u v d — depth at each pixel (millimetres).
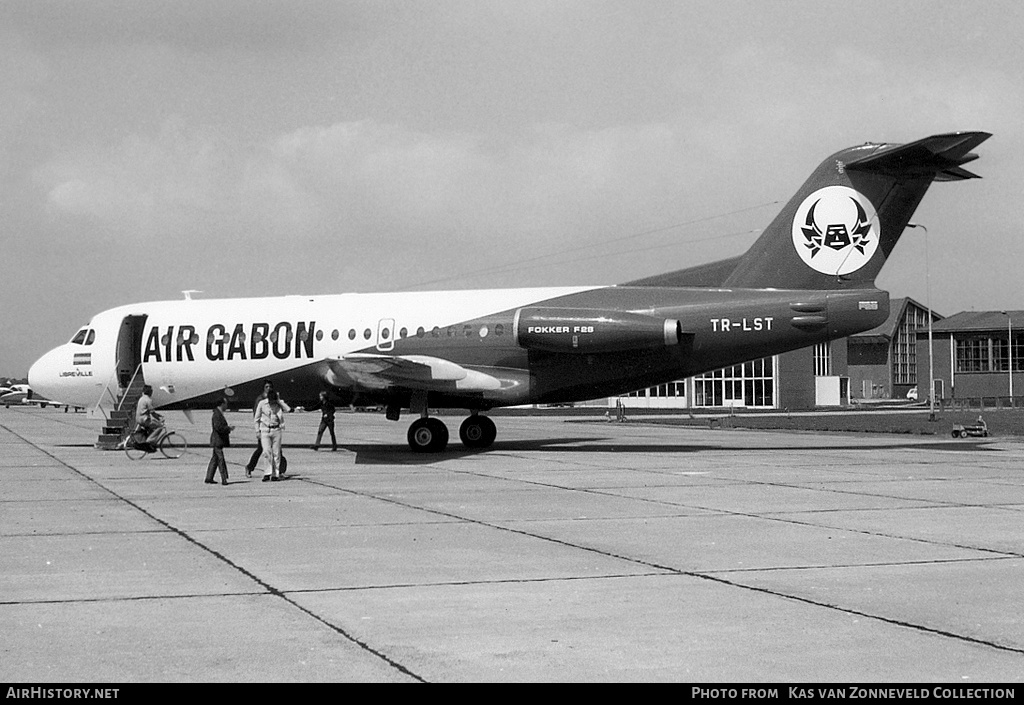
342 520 18125
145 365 36125
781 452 34312
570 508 19578
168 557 14453
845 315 30906
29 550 15078
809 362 97125
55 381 37500
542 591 12078
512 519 18125
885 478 25094
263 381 35281
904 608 11117
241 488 23719
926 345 121562
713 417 66625
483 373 33188
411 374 32031
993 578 12719
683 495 21641
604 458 31703
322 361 34531
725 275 32469
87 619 10789
